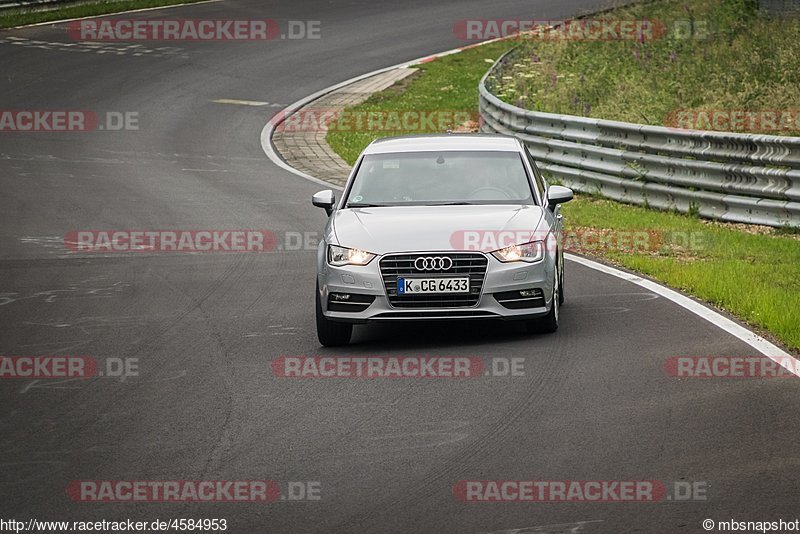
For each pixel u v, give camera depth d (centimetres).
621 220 6166
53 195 7325
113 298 4500
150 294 4566
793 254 5144
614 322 3834
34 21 15012
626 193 6850
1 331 3950
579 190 7225
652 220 6169
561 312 4041
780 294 4081
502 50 13450
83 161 8750
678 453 2489
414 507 2209
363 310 3541
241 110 10969
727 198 6141
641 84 9488
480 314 3531
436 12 15762
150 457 2552
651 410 2819
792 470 2356
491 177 3972
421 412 2861
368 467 2448
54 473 2455
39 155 8956
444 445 2589
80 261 5331
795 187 5791
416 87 11888
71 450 2619
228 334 3838
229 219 6469
